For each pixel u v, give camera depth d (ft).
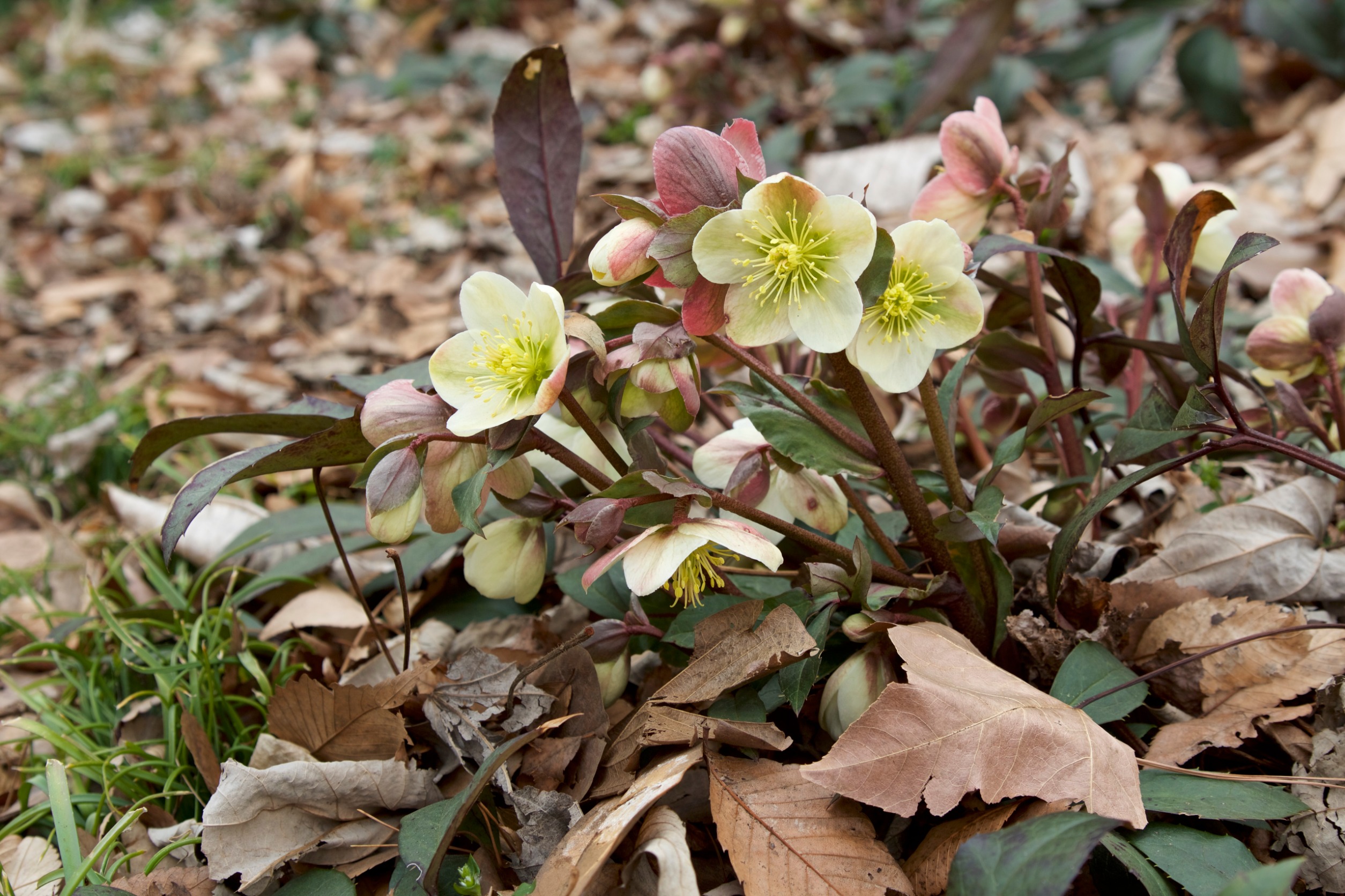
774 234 2.92
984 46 5.46
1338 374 3.48
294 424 3.38
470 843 3.20
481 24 9.59
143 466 3.40
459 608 3.66
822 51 7.75
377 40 9.93
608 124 7.65
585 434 3.26
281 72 9.57
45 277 6.97
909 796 2.96
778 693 3.17
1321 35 5.61
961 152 3.33
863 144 6.47
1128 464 3.33
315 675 3.67
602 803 3.09
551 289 2.96
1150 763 3.10
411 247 6.48
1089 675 3.14
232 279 6.55
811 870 2.98
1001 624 3.20
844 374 3.06
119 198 7.83
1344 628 3.12
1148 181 3.59
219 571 3.83
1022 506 3.48
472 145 7.61
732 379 3.85
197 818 3.37
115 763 3.52
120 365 5.75
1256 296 4.51
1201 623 3.24
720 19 7.64
